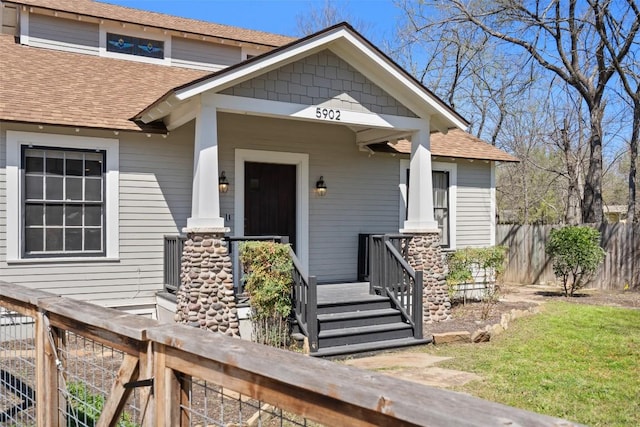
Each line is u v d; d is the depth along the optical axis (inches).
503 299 483.5
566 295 507.8
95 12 469.7
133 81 423.8
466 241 499.8
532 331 338.6
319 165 421.4
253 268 285.1
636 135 672.4
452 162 491.2
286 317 291.1
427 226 367.6
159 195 358.0
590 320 374.0
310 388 54.5
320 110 324.2
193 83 279.0
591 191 669.9
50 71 394.0
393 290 340.5
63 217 327.6
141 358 83.0
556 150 938.1
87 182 335.0
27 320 197.3
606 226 558.9
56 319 110.7
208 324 280.7
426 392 48.6
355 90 337.4
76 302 108.0
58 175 325.7
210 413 176.2
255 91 303.3
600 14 589.0
